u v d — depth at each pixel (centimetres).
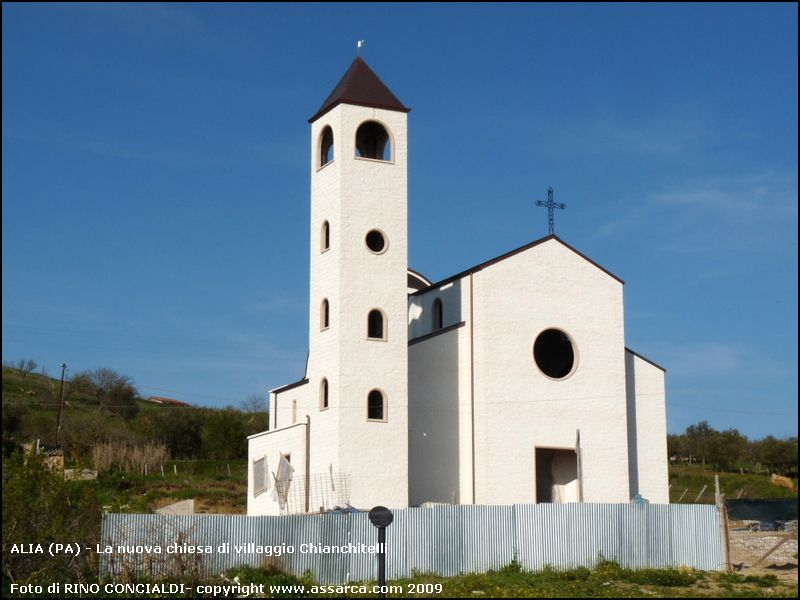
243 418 9269
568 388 4644
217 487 6694
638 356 5000
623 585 3212
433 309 4872
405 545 3347
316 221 4584
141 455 7419
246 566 3116
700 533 3669
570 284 4744
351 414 4259
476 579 3178
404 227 4516
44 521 2942
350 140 4497
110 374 10469
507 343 4569
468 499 4444
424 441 4462
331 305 4388
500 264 4625
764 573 3512
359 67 4656
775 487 7550
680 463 9206
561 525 3553
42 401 9612
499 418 4491
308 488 4403
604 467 4647
